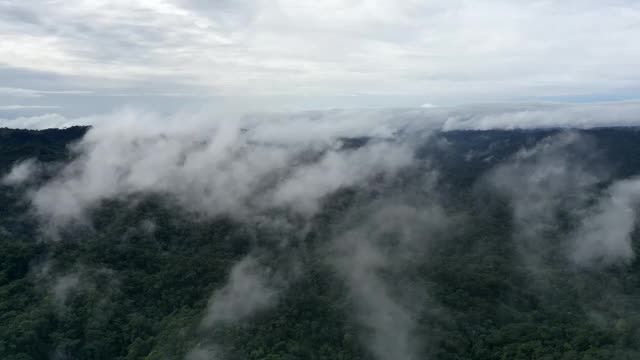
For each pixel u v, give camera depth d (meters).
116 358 98.81
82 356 98.19
